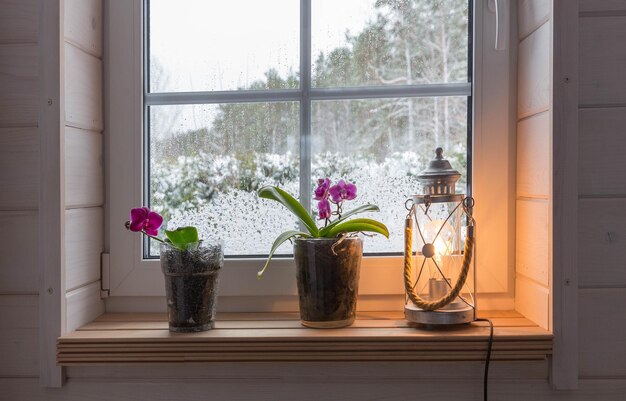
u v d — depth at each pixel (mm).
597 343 1037
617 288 1033
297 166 1248
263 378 1072
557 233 1022
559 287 1023
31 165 1077
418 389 1065
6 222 1083
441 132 1237
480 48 1207
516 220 1207
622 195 1030
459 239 1119
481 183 1209
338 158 1246
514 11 1203
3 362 1089
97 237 1217
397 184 1242
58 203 1065
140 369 1079
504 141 1209
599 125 1032
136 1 1229
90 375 1084
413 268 1132
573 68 1021
